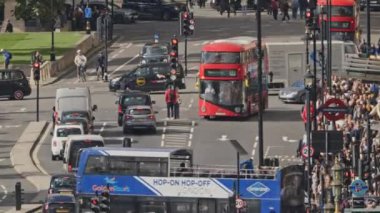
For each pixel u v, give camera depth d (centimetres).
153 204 14288
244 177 14025
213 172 14175
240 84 19788
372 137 13612
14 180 16538
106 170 14325
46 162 17662
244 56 19850
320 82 18688
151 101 19688
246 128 19238
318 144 12450
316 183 13462
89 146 16862
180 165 14300
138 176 14288
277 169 14000
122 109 19538
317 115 15375
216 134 18838
